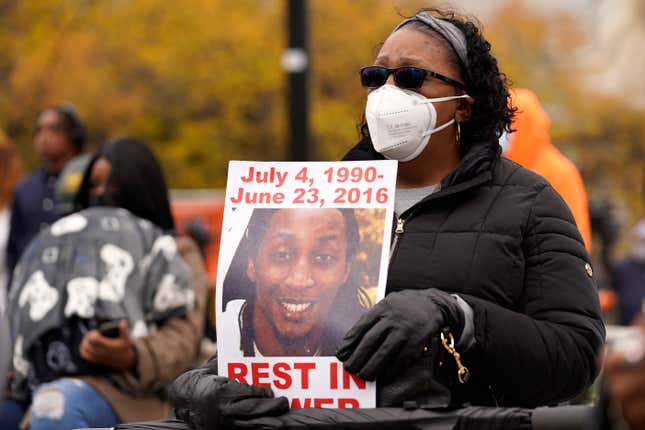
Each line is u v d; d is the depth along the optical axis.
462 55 4.73
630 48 52.91
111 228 7.61
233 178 4.45
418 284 4.49
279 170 4.44
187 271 7.67
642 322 2.98
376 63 4.84
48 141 12.63
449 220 4.56
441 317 4.07
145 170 8.02
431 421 3.90
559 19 52.91
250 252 4.34
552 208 4.58
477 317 4.25
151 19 41.47
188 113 41.59
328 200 4.36
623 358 2.97
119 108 40.81
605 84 52.47
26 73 40.22
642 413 2.94
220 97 41.41
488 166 4.58
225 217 4.41
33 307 7.43
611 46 53.88
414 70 4.68
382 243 4.28
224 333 4.29
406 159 4.77
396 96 4.70
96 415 7.19
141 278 7.54
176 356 7.45
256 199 4.41
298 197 4.38
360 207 4.33
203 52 41.38
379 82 4.79
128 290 7.46
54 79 40.56
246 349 4.26
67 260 7.50
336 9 40.88
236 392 4.09
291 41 17.52
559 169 7.35
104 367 7.30
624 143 49.53
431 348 4.08
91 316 7.34
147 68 40.94
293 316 4.25
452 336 4.17
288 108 17.62
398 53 4.77
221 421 4.08
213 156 41.31
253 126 41.81
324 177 4.40
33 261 7.61
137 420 7.31
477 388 4.39
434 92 4.71
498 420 3.80
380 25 41.09
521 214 4.53
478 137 4.79
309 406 4.18
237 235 4.37
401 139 4.71
